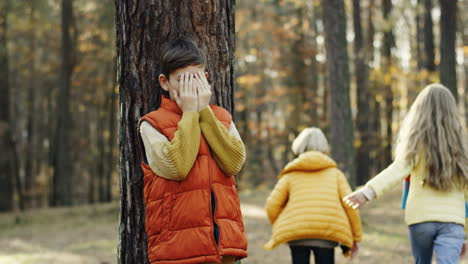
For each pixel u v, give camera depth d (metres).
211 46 2.90
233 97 3.03
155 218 2.36
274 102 29.16
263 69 23.86
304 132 4.68
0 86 20.48
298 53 22.81
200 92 2.44
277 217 4.52
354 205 3.39
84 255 8.81
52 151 28.23
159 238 2.34
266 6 24.00
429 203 3.42
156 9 2.83
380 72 18.00
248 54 24.55
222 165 2.42
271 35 24.09
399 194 12.51
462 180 3.41
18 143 33.31
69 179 20.08
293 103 24.17
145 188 2.46
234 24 3.07
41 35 24.11
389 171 3.41
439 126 3.44
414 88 16.84
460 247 3.39
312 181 4.40
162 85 2.54
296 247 4.38
